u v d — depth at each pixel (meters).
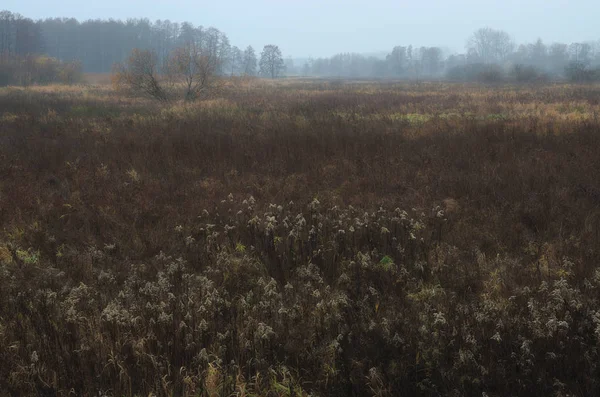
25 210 7.65
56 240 6.62
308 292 5.05
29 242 6.54
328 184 9.06
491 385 3.65
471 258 5.89
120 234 6.80
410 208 7.56
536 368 3.79
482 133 12.74
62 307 4.77
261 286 5.21
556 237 6.38
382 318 4.55
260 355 4.04
